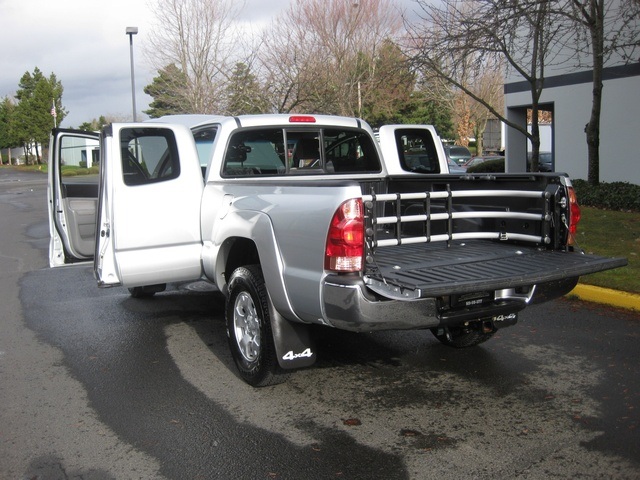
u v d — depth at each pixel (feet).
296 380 17.03
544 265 14.75
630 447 12.85
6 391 16.87
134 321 23.39
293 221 14.33
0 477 12.43
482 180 17.85
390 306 13.19
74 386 17.11
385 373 17.38
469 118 138.82
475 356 18.48
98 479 12.28
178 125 19.01
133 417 15.05
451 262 15.16
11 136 261.85
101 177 18.33
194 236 18.98
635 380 16.25
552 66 54.39
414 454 12.86
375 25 84.17
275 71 76.64
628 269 26.05
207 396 16.19
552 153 56.08
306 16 81.82
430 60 40.24
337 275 13.38
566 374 16.85
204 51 87.92
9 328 22.85
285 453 13.08
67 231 22.08
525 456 12.63
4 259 38.50
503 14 39.58
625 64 43.57
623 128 49.42
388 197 14.79
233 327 17.12
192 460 12.91
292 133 20.24
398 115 112.37
